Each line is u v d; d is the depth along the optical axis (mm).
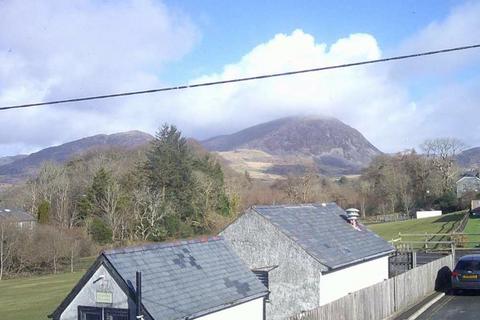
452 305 24609
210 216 83938
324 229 28859
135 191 77750
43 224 67312
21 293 45438
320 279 24109
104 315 17219
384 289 21891
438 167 118500
